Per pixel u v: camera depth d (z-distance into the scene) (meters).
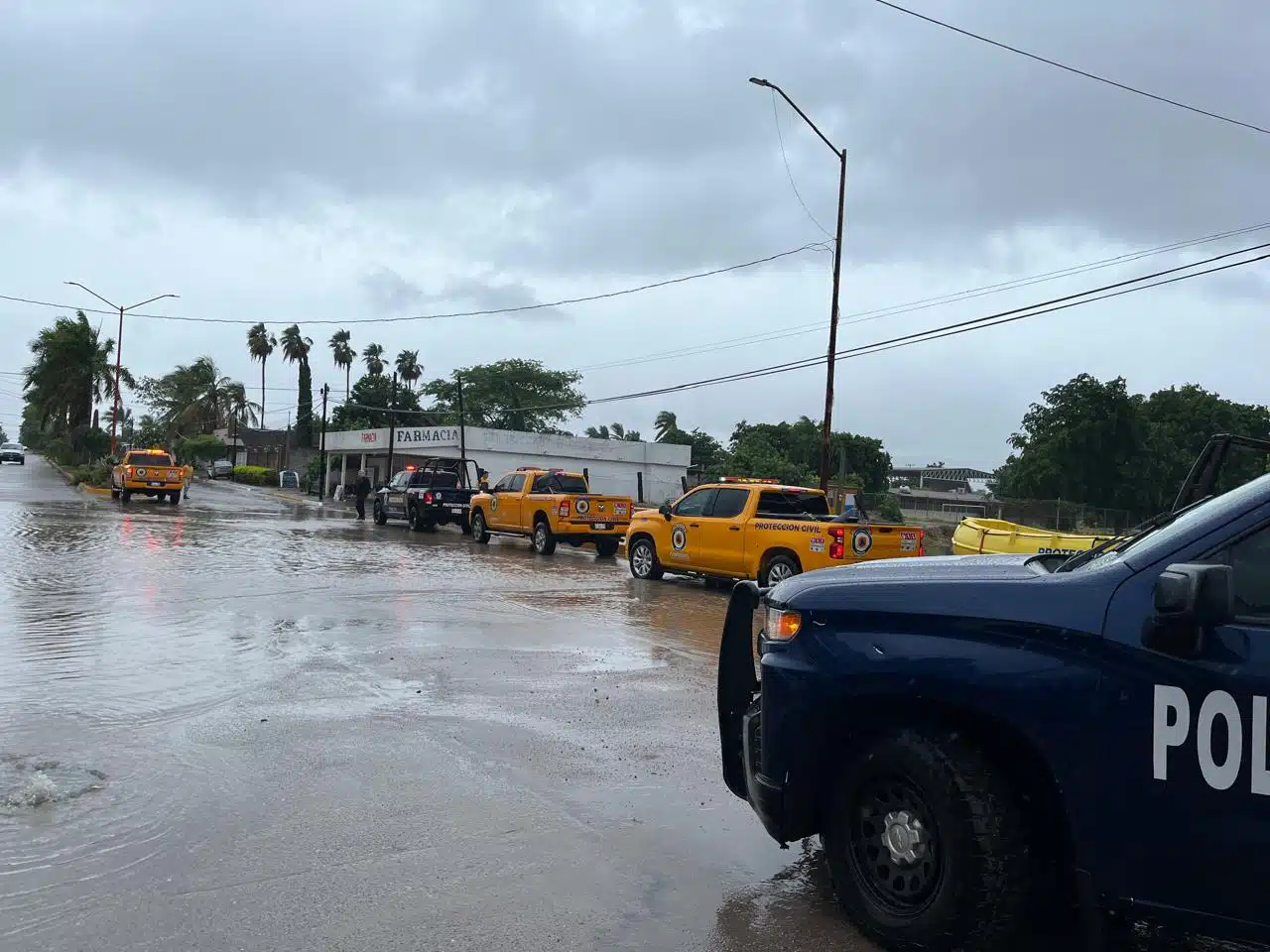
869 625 4.02
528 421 83.31
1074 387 36.66
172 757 6.14
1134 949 3.91
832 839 4.09
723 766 4.95
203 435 89.12
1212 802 3.22
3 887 4.25
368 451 57.62
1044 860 3.71
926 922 3.72
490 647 10.13
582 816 5.29
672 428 84.00
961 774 3.68
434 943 3.85
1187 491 5.43
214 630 10.61
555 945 3.88
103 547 19.47
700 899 4.33
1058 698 3.52
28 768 5.83
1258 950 3.86
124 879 4.36
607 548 23.53
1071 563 4.15
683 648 10.58
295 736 6.66
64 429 75.69
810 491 16.72
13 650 9.27
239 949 3.77
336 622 11.36
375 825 5.07
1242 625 3.24
